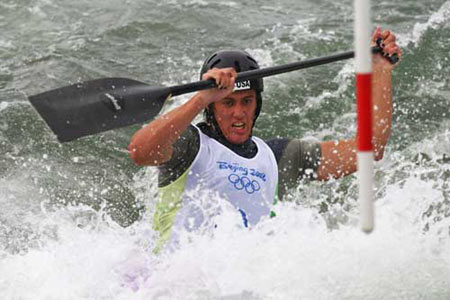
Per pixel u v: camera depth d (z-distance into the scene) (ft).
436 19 104.94
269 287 49.85
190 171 51.85
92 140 80.43
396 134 78.69
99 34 106.93
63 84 92.32
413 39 99.14
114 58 99.40
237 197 52.42
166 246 51.70
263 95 88.53
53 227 62.54
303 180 56.44
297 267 51.39
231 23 109.29
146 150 47.91
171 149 49.57
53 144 79.77
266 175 53.72
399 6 111.24
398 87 88.63
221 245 51.44
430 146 75.51
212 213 51.83
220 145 52.80
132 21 110.42
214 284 49.78
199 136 52.42
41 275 53.83
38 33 108.47
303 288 49.83
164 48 102.17
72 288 52.08
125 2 118.42
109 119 49.78
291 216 54.39
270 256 51.78
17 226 63.26
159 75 94.22
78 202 69.21
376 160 55.36
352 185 65.87
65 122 48.67
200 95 48.39
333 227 57.00
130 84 50.90
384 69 54.13
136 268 52.39
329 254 52.70
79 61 98.63
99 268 53.62
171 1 117.80
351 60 96.53
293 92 89.10
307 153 55.67
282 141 55.98
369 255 53.06
